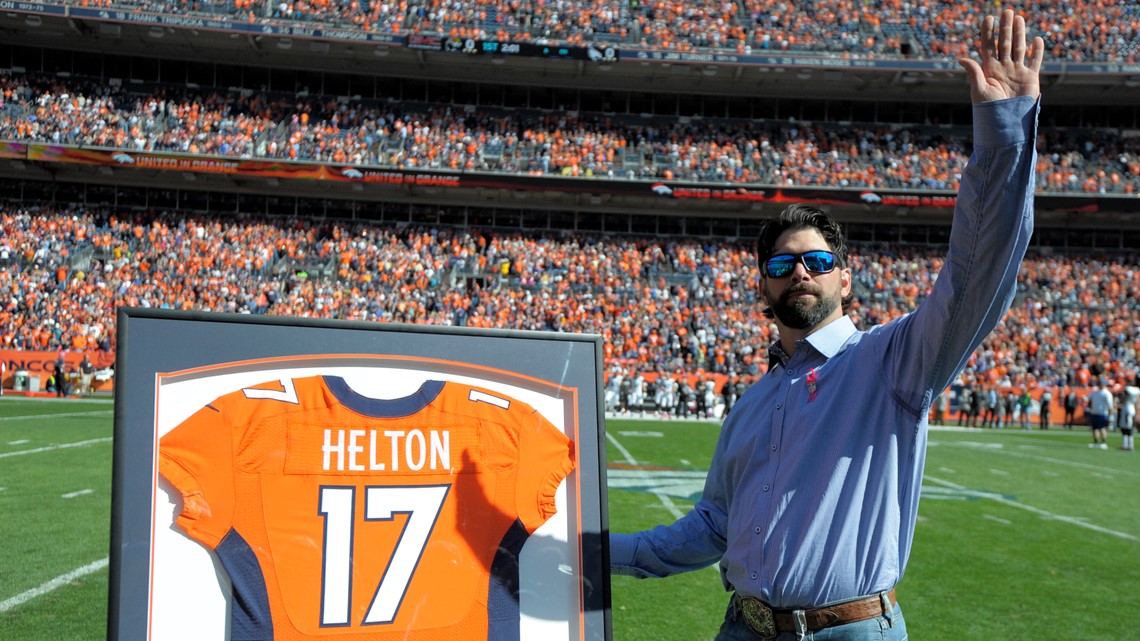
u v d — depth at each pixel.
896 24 34.31
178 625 1.81
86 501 8.29
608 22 33.28
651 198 31.52
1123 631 5.44
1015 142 1.94
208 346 1.94
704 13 34.06
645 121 34.00
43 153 27.84
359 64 32.22
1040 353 27.67
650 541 2.57
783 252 2.44
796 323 2.42
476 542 2.09
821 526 2.19
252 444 1.95
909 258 31.84
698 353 27.17
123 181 29.95
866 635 2.15
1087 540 8.39
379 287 28.78
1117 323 29.00
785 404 2.38
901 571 2.26
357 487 2.02
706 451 15.37
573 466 2.23
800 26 33.97
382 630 1.96
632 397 25.78
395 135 31.78
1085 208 30.42
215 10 30.98
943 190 30.50
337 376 2.05
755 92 34.03
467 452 2.13
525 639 2.07
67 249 27.80
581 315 28.22
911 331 2.19
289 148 30.31
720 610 5.69
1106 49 32.66
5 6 28.08
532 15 33.16
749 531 2.32
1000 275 1.99
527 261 30.30
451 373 2.17
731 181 31.59
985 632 5.37
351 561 1.98
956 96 33.91
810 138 33.72
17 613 4.99
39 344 24.34
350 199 31.56
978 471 13.79
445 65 32.19
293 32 29.89
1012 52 2.02
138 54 31.30
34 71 30.69
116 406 1.82
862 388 2.27
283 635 1.89
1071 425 26.39
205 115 30.91
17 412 17.59
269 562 1.91
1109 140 33.53
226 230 29.88
